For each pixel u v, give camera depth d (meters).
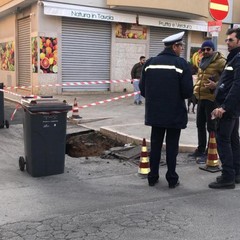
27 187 5.46
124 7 17.66
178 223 4.27
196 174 6.16
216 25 7.77
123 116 11.57
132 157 7.02
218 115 5.30
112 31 18.48
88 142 8.52
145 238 3.89
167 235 3.97
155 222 4.29
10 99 15.91
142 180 5.86
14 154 7.38
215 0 7.73
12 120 11.10
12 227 4.13
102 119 11.05
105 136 8.91
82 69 18.00
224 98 5.42
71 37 17.47
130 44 19.16
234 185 5.54
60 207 4.71
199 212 4.60
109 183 5.70
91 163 6.81
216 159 6.34
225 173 5.50
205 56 6.61
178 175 6.06
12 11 19.55
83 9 16.95
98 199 5.02
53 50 17.08
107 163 6.81
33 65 17.38
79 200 4.97
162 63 5.28
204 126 6.82
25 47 18.81
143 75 5.52
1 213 4.51
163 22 19.38
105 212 4.57
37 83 17.02
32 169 5.92
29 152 5.93
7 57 20.95
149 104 5.39
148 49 19.80
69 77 17.70
